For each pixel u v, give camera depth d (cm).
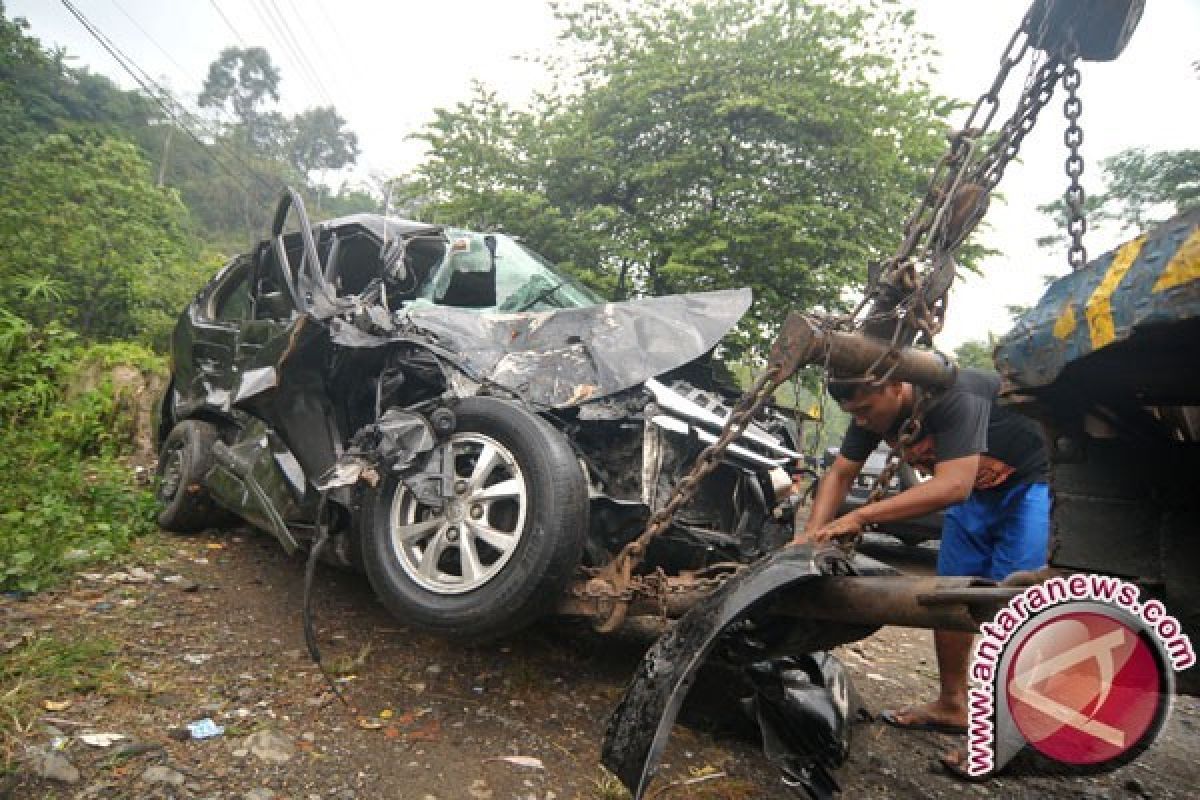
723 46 1043
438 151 1134
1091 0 163
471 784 214
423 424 271
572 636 345
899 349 192
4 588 308
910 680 373
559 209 1034
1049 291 130
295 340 299
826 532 209
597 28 1132
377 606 347
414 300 394
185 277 1308
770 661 243
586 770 230
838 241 948
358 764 217
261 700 247
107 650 262
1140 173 1816
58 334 764
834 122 973
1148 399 150
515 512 264
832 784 227
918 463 251
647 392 308
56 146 1312
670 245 964
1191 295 99
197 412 447
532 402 291
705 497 319
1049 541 150
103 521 403
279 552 409
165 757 206
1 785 184
